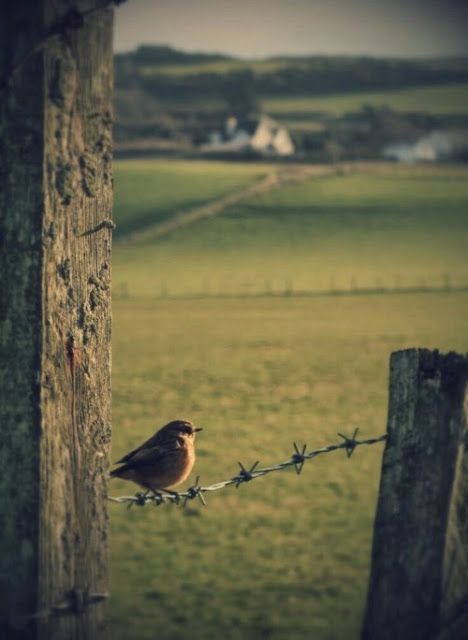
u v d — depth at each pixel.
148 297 77.38
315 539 19.00
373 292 78.00
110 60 3.20
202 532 19.52
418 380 3.93
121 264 93.81
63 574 3.21
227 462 26.17
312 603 15.16
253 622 14.20
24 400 3.09
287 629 13.85
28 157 3.04
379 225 108.56
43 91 3.02
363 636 4.00
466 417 3.89
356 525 20.03
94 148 3.17
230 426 31.56
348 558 17.75
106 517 3.32
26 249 3.05
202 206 113.25
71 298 3.15
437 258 94.12
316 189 123.50
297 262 93.06
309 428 31.33
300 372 43.75
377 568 3.98
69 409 3.18
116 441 29.20
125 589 15.88
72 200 3.12
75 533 3.23
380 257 94.94
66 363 3.15
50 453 3.13
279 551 18.19
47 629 3.19
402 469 3.95
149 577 16.58
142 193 120.44
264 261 93.81
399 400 3.97
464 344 52.62
